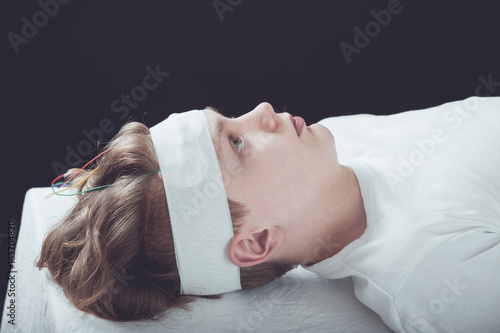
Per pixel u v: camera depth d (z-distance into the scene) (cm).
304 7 221
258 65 228
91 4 213
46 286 108
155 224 95
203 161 94
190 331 96
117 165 99
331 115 231
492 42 218
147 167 98
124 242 95
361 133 131
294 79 229
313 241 105
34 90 218
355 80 228
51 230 105
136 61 221
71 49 217
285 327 96
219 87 228
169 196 93
